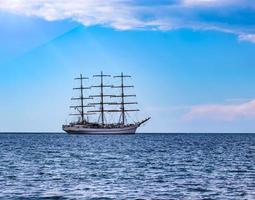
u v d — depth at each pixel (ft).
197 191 186.80
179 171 270.05
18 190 188.44
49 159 367.04
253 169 284.20
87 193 181.06
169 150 520.01
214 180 223.92
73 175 245.45
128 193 181.27
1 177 233.35
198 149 551.59
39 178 230.27
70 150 509.35
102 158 380.99
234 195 176.86
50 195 176.14
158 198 169.78
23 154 433.89
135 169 282.15
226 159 373.61
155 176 241.55
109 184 207.92
